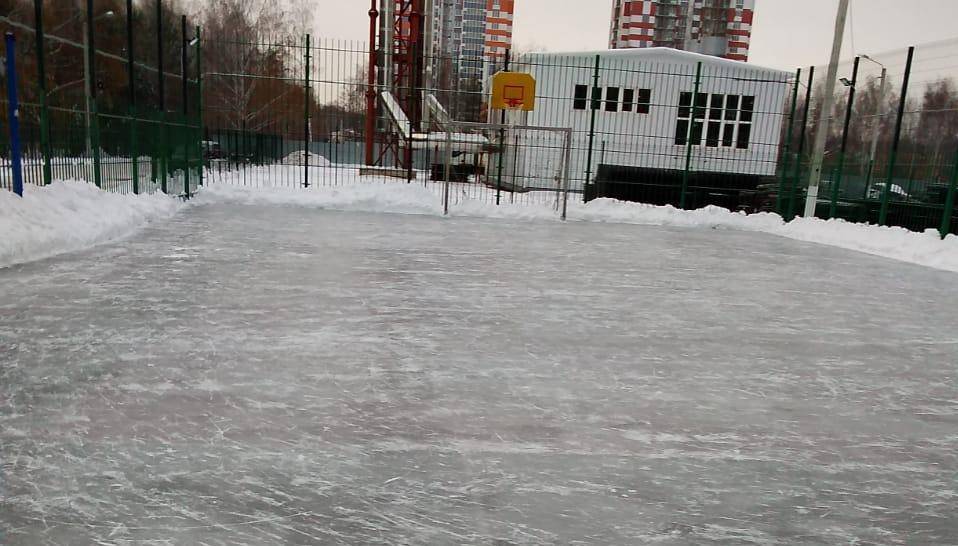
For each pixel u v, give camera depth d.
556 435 2.95
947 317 5.87
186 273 6.04
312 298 5.33
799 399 3.59
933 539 2.26
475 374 3.71
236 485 2.39
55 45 22.48
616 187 17.23
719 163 18.20
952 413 3.48
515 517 2.26
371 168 19.88
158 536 2.06
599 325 4.97
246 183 16.02
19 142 7.12
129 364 3.58
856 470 2.76
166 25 25.66
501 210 13.48
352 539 2.09
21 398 3.07
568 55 18.62
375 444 2.78
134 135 10.01
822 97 14.43
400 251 8.05
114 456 2.56
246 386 3.34
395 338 4.33
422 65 23.28
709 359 4.25
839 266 8.90
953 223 10.83
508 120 19.80
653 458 2.78
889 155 11.55
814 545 2.19
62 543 2.00
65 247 6.98
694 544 2.15
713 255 9.36
